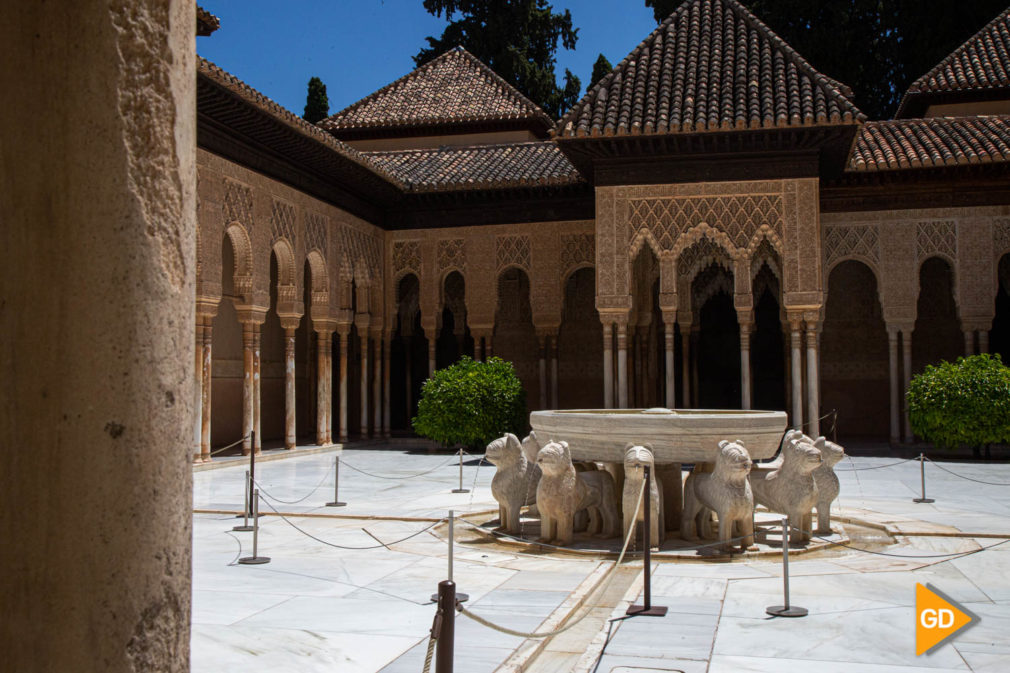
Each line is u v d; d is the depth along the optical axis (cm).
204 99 1107
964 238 1472
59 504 134
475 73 2136
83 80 137
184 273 152
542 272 1659
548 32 2862
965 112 1750
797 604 429
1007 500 840
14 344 135
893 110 2400
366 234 1669
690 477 625
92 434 135
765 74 1336
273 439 1723
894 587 468
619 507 668
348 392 1939
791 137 1266
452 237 1711
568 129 1300
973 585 473
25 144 136
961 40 2239
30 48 137
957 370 1287
